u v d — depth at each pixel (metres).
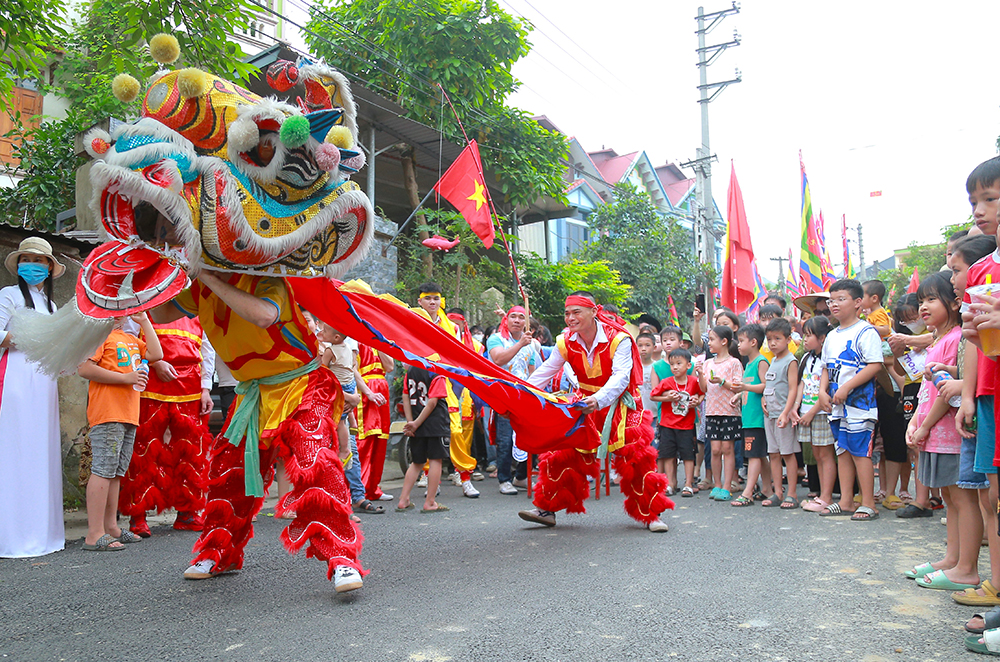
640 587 3.55
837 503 5.95
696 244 21.77
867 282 6.43
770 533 4.99
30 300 4.53
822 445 5.92
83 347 3.02
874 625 2.96
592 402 4.83
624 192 22.19
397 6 11.62
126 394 4.64
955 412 3.71
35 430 4.44
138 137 3.05
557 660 2.60
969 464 3.32
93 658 2.65
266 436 3.49
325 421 3.48
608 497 6.82
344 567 3.28
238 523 3.77
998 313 2.66
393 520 5.70
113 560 4.25
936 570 3.68
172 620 3.07
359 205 3.52
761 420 6.52
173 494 5.18
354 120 3.71
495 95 12.88
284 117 3.14
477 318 12.30
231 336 3.47
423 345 4.08
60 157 9.88
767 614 3.11
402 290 11.48
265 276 3.45
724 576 3.77
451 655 2.64
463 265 12.26
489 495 7.27
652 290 19.94
